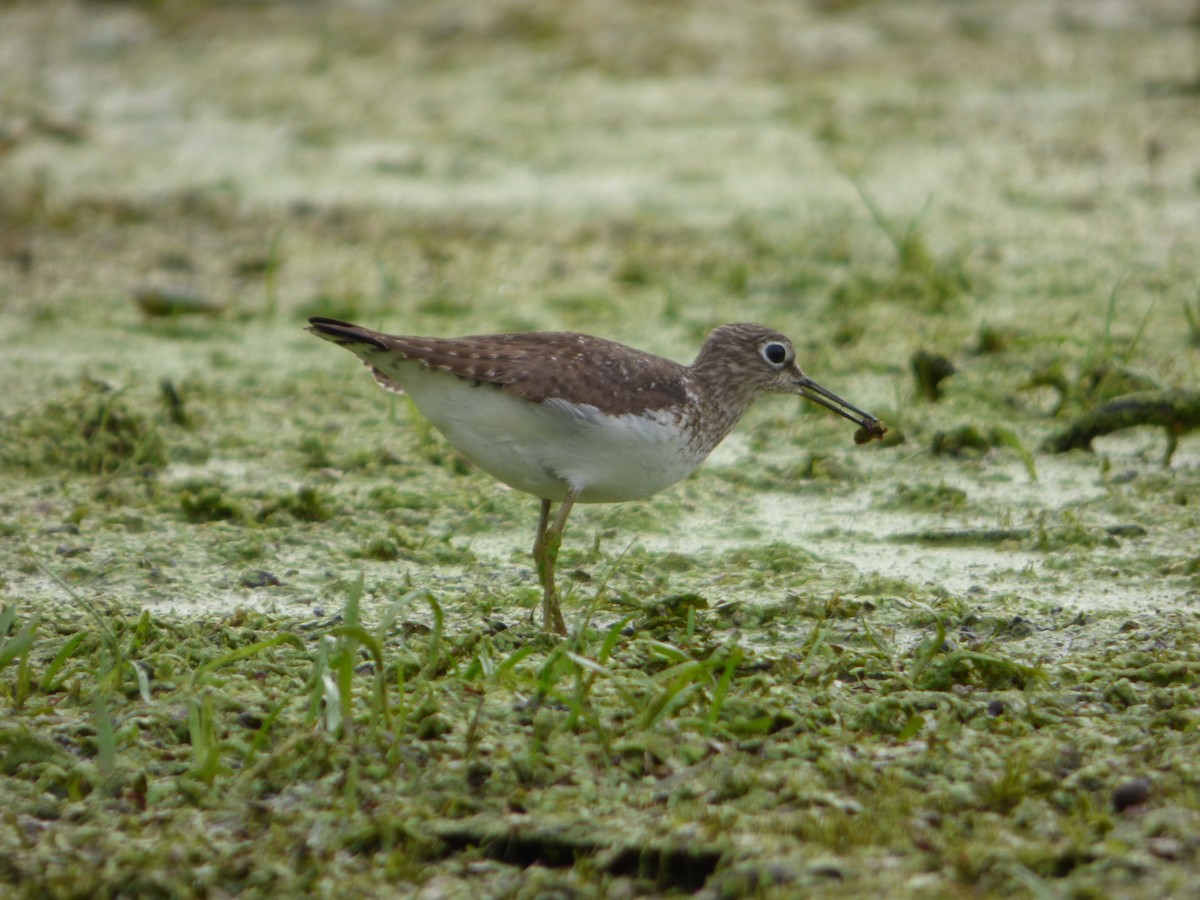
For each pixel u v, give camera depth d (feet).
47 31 97.14
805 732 27.02
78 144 78.79
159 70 91.09
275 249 58.95
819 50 93.71
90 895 22.85
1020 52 92.58
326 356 53.31
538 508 40.42
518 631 31.81
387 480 42.75
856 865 22.85
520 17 100.01
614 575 35.78
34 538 37.96
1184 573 35.19
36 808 25.31
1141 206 66.28
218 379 50.70
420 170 75.25
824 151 76.02
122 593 34.76
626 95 86.63
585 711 26.48
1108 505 39.86
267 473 43.24
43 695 28.89
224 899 22.98
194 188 72.08
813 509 40.68
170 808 25.22
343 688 26.32
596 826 24.18
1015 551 37.27
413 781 25.59
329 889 23.08
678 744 26.32
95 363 51.88
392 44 96.58
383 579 35.63
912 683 28.94
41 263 62.90
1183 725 26.91
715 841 23.49
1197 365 48.49
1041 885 21.40
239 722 27.71
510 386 30.60
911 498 40.73
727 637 31.63
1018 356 51.06
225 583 35.42
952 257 60.03
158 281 61.21
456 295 58.95
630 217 67.67
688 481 42.63
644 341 53.72
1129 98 82.74
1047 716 27.48
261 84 89.04
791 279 59.82
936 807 24.53
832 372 50.90
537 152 77.46
